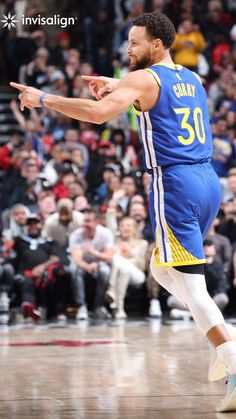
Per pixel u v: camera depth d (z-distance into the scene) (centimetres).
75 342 917
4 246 1296
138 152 1616
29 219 1285
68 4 1922
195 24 1952
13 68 1936
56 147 1529
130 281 1267
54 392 582
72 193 1368
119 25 1981
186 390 583
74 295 1248
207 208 520
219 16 1989
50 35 1895
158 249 521
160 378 641
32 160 1435
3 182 1469
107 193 1381
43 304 1259
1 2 1816
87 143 1598
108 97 500
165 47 534
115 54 1884
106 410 512
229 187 1354
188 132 520
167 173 514
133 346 870
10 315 1267
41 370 696
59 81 1730
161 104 514
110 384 616
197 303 502
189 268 510
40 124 1634
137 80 507
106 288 1255
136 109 525
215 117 1658
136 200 1311
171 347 855
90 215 1251
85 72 1756
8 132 1888
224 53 1892
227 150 1570
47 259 1270
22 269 1264
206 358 760
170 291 539
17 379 646
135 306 1334
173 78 521
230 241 1311
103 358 771
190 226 509
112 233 1278
